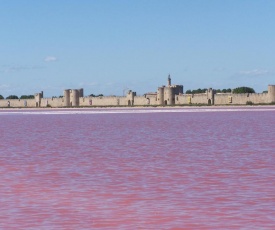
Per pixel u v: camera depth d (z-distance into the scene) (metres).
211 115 92.75
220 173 19.92
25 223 12.44
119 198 15.19
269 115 88.44
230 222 12.37
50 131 50.38
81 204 14.40
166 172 20.36
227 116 86.38
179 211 13.51
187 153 27.62
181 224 12.21
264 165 22.12
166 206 14.09
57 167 22.22
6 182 18.11
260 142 34.28
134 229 11.81
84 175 19.73
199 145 32.62
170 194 15.74
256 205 14.10
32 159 25.45
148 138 39.25
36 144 34.84
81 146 32.75
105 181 18.25
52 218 12.88
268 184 17.23
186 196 15.41
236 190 16.25
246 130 47.84
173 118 80.81
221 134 42.91
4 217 13.02
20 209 13.85
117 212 13.44
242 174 19.58
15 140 38.88
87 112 132.62
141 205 14.23
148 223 12.33
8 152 29.25
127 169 21.36
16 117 99.25
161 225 12.14
